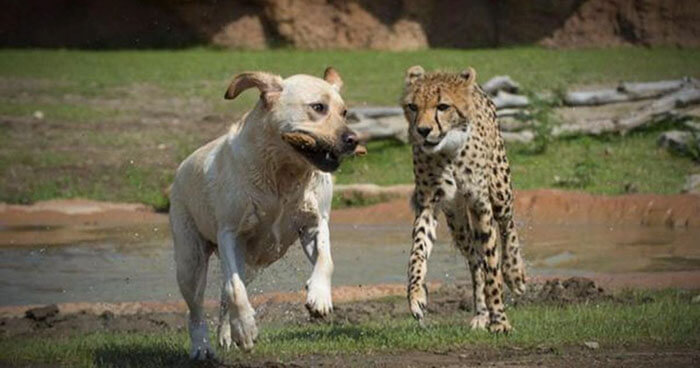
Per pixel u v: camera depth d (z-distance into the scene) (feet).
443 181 37.32
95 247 61.00
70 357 34.73
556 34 155.43
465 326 38.24
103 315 43.55
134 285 51.24
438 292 47.24
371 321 41.75
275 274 51.85
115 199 76.02
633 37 153.79
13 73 130.52
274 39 155.53
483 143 38.06
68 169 82.99
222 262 32.17
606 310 40.27
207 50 154.20
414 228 37.65
